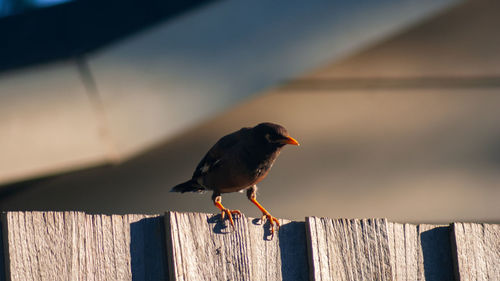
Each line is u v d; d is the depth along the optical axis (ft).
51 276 16.67
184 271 18.42
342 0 36.22
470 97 40.11
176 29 34.58
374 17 36.42
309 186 38.45
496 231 23.02
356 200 38.91
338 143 38.78
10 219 16.48
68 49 33.47
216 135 36.70
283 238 20.42
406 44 38.17
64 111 32.40
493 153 40.65
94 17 35.40
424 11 36.88
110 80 33.17
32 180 32.42
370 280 20.92
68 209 34.78
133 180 35.86
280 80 35.27
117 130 32.94
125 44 33.81
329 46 35.86
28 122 31.91
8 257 16.29
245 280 19.38
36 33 34.88
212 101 34.35
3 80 32.09
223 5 35.27
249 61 35.12
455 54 39.09
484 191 40.37
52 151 31.96
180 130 33.76
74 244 17.17
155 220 18.65
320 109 37.88
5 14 38.55
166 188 36.32
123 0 35.91
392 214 39.22
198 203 37.40
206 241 19.10
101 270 17.46
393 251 21.56
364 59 37.42
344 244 20.92
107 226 17.84
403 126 39.47
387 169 39.40
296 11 35.73
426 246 22.18
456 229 22.44
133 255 18.03
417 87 39.11
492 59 39.63
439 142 39.99
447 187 39.96
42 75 32.55
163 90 33.81
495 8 38.83
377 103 38.75
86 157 32.30
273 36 35.45
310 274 20.30
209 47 34.76
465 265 22.21
